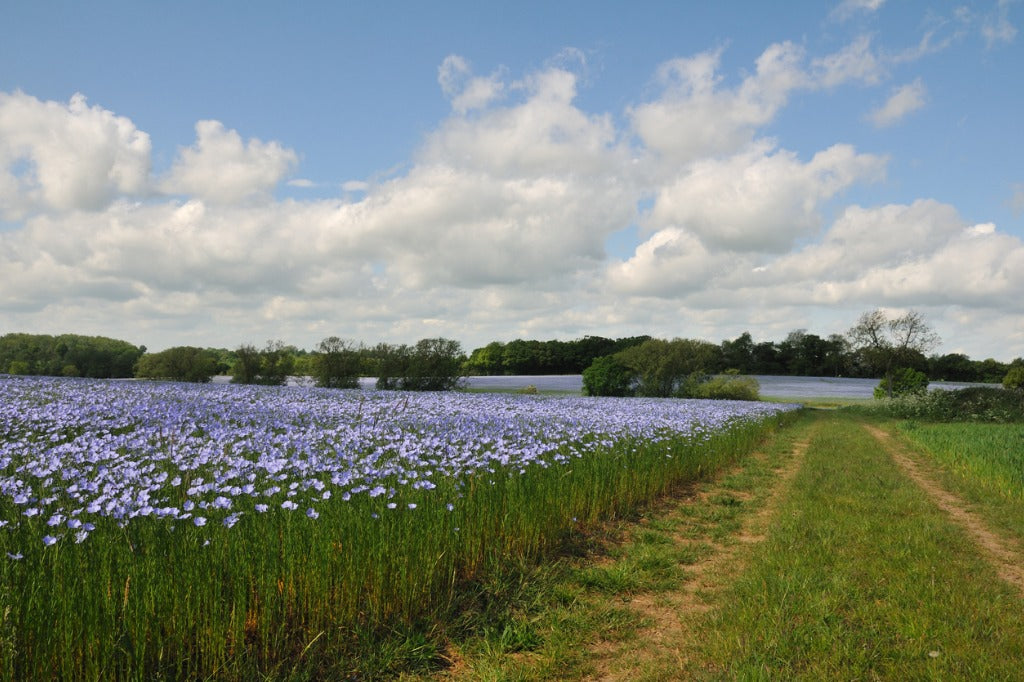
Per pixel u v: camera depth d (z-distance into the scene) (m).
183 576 4.50
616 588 6.78
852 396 66.62
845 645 5.18
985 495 12.49
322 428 10.86
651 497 11.63
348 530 5.53
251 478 6.06
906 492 12.46
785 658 4.98
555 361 98.75
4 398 13.10
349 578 5.36
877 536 8.85
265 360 43.47
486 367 100.12
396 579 5.63
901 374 54.84
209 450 6.48
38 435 8.79
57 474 5.87
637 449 12.13
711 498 12.20
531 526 7.73
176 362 43.53
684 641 5.47
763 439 23.23
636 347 53.97
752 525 10.00
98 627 4.00
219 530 4.91
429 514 6.30
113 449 6.82
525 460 8.38
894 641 5.36
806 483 13.37
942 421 36.03
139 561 4.39
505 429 10.76
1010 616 5.90
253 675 4.44
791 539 8.59
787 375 105.06
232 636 4.61
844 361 100.94
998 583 6.98
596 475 9.84
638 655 5.22
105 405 12.07
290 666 4.66
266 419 11.86
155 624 4.31
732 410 26.42
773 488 13.41
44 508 5.20
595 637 5.55
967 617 5.83
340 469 6.56
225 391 20.22
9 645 3.70
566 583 6.83
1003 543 9.17
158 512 4.53
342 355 43.59
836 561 7.56
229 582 4.77
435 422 11.08
